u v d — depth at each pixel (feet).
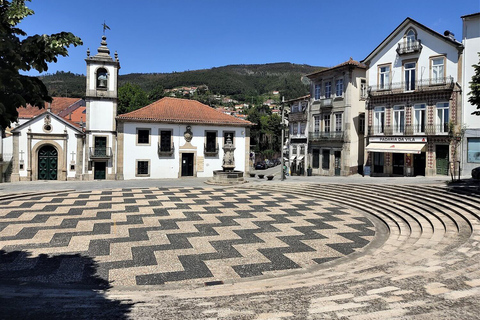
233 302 16.84
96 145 104.99
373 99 100.58
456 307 14.33
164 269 27.99
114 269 27.76
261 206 56.65
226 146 91.76
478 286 17.12
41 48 13.98
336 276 23.11
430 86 87.81
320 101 120.67
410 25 91.86
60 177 103.04
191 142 111.45
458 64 83.66
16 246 33.27
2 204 55.16
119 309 16.38
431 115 88.22
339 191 68.74
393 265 24.39
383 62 98.27
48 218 45.24
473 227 32.73
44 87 14.85
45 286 23.68
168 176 108.99
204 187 81.25
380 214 50.06
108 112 105.60
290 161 139.03
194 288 23.89
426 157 89.25
